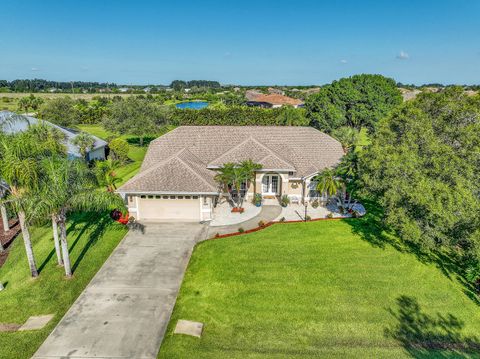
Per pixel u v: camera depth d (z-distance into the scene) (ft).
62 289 65.41
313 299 62.23
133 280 68.80
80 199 63.67
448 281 68.39
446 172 60.59
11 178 58.85
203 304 60.95
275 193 115.55
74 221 95.25
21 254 79.41
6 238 89.71
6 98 421.59
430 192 58.75
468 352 51.39
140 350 50.57
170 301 62.44
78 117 277.03
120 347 51.13
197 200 96.43
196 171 98.99
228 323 56.39
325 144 120.57
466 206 55.36
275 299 62.18
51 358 49.01
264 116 268.41
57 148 67.36
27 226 64.49
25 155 60.34
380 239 84.33
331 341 52.85
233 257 76.18
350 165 99.81
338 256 76.38
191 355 49.55
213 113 267.39
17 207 59.88
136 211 96.99
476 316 59.26
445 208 56.95
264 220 97.86
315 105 234.58
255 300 61.93
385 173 66.59
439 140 67.00
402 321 57.36
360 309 59.93
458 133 65.87
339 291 64.49
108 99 502.38
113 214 97.40
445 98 74.23
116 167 149.38
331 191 97.71
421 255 77.15
